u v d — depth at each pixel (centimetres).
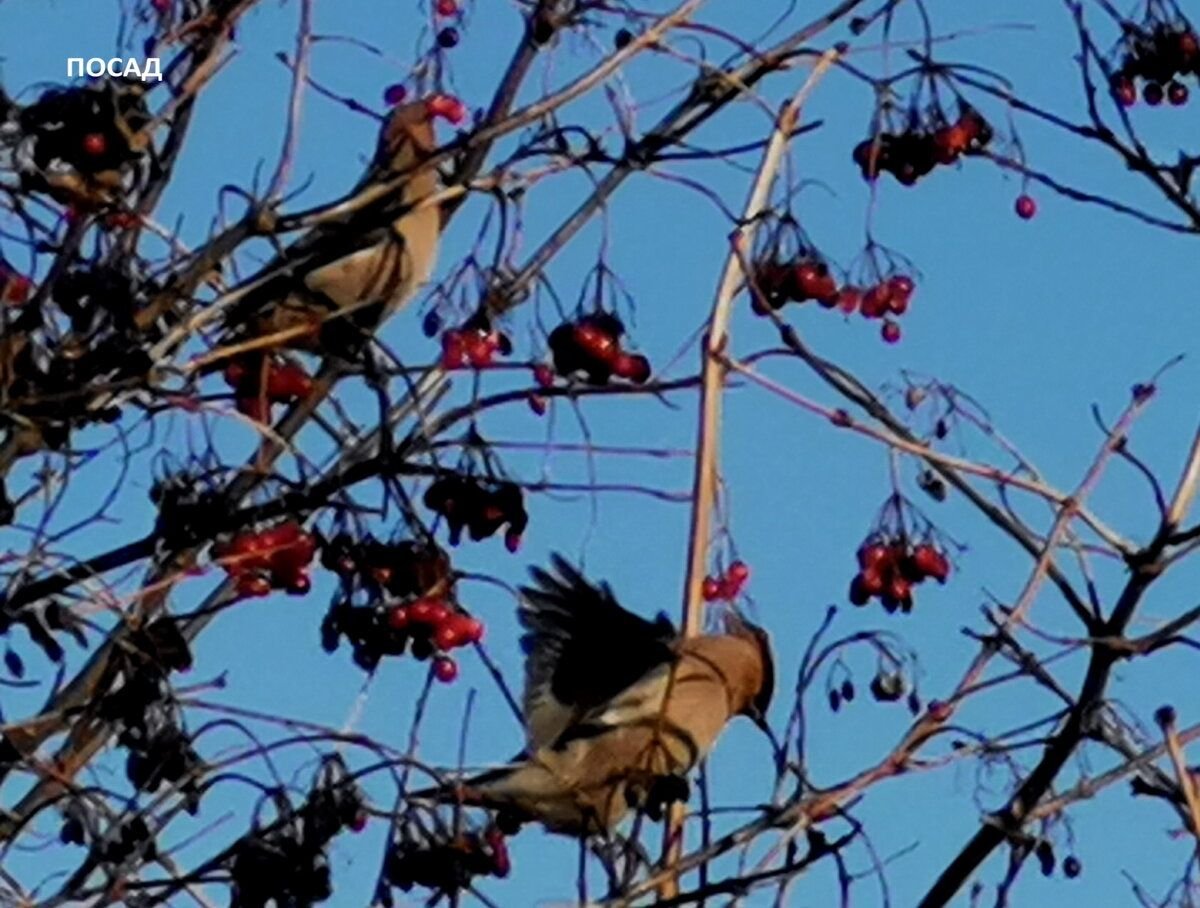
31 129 611
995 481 661
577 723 724
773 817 605
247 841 593
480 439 662
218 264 628
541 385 682
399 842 608
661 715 705
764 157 718
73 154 609
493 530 671
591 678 742
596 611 757
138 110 617
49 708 652
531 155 668
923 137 756
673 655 712
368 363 669
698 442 703
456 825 610
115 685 663
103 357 616
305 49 633
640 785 704
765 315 721
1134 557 644
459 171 715
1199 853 627
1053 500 656
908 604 754
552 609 759
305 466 667
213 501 643
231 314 675
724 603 766
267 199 629
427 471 655
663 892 615
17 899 590
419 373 672
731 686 744
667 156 683
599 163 674
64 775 621
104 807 618
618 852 689
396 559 656
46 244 640
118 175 622
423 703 611
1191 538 643
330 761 601
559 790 704
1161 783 650
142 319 622
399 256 776
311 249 675
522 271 691
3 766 620
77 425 636
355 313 780
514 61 723
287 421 698
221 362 690
